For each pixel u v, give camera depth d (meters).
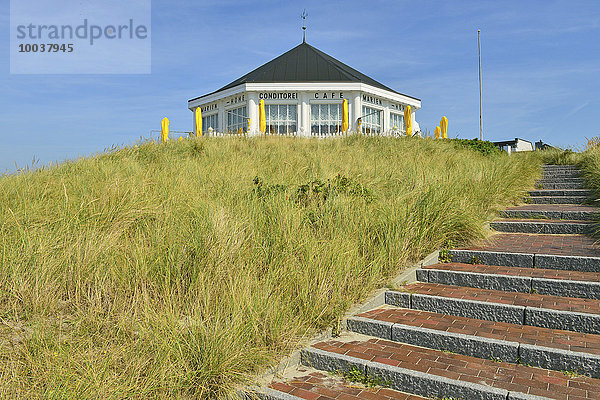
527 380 3.23
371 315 4.50
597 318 3.79
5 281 4.34
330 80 33.53
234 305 3.87
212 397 3.28
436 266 5.62
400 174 8.10
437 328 4.08
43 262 4.63
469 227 6.23
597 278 4.70
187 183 7.71
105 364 3.21
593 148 14.95
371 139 15.63
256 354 3.54
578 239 6.26
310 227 5.71
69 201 6.34
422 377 3.26
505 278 4.86
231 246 4.85
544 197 9.10
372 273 4.97
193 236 4.98
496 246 6.03
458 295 4.72
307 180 7.60
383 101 35.94
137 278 4.49
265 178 7.92
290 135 18.08
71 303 4.31
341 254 4.92
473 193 7.56
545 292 4.64
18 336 3.75
